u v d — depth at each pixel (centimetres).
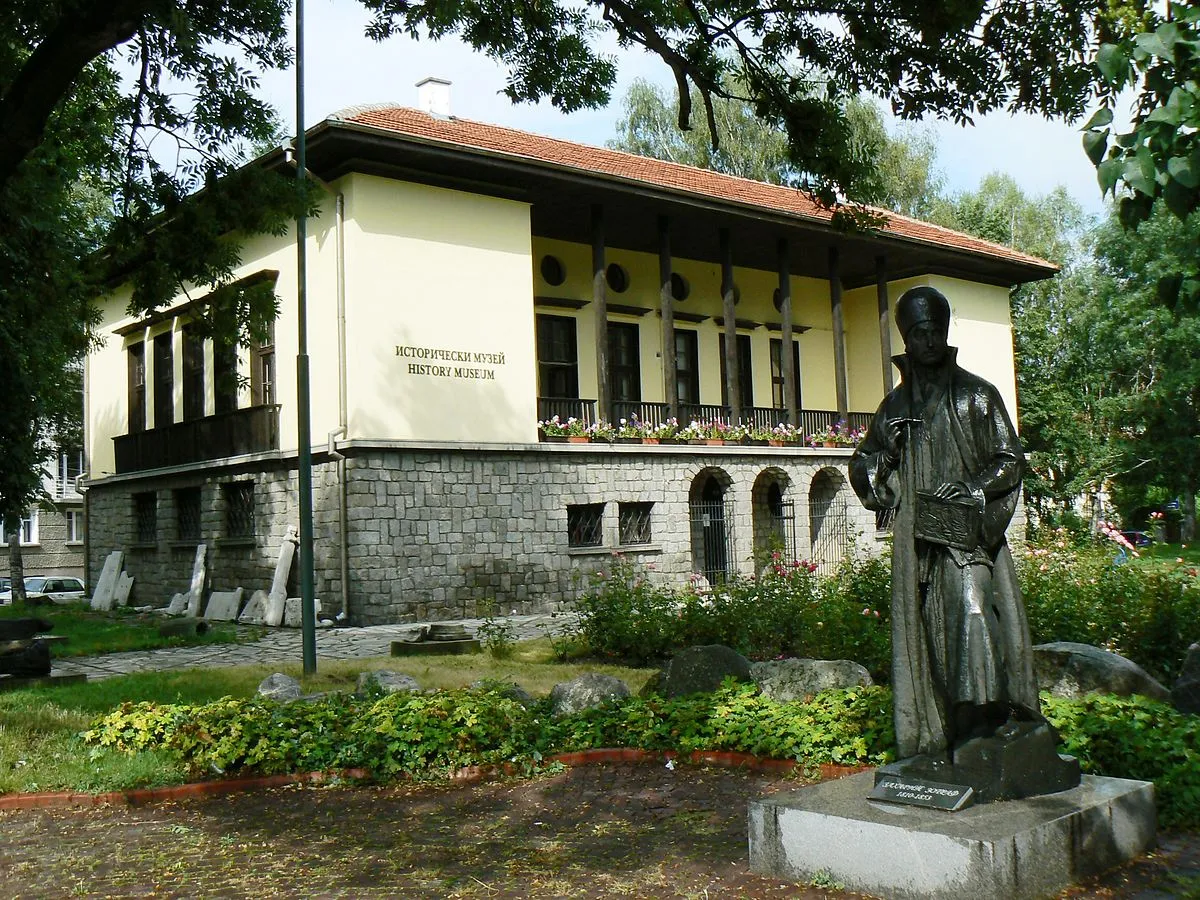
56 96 1009
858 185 1167
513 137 2422
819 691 833
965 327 3212
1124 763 594
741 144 3891
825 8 1069
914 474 500
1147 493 4672
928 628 494
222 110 1245
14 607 2648
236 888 520
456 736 759
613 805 650
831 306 3073
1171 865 482
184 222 1242
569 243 2667
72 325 1706
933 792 474
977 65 1016
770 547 1521
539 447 2188
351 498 1956
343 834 612
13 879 548
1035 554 1369
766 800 501
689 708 791
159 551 2555
